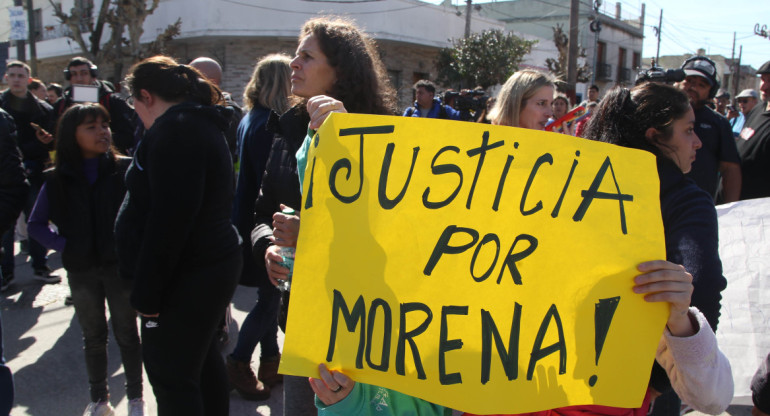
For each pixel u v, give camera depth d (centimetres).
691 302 133
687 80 349
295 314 132
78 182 279
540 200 131
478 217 131
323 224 134
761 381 202
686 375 132
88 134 276
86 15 1694
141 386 295
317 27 184
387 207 132
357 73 183
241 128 318
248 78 1727
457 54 1920
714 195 345
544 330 129
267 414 303
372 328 130
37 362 363
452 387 127
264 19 1673
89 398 320
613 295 129
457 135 132
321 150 136
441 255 130
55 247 282
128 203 217
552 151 132
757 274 238
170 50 1822
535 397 127
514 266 129
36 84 750
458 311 129
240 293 502
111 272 279
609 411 138
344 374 131
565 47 2247
